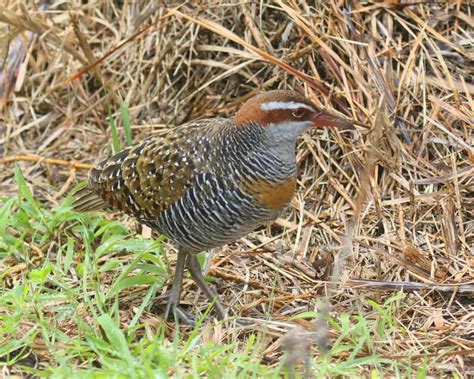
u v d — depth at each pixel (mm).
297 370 8656
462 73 12523
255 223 9805
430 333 9688
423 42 12773
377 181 12031
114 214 12344
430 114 12211
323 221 11820
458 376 8578
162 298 10578
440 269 10852
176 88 13852
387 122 11922
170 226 10000
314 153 12328
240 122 9547
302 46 12953
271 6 13055
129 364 8469
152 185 9914
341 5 12961
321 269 11211
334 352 8867
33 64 14516
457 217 11438
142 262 11250
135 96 14023
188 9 13719
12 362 8875
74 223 11875
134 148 10297
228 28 13562
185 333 9930
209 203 9648
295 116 9469
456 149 11938
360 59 12570
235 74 13375
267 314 10047
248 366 8492
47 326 9336
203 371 8688
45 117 14336
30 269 11211
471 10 12906
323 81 12625
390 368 8906
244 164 9516
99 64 14094
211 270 11047
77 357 9148
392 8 12898
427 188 11820
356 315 10156
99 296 10062
